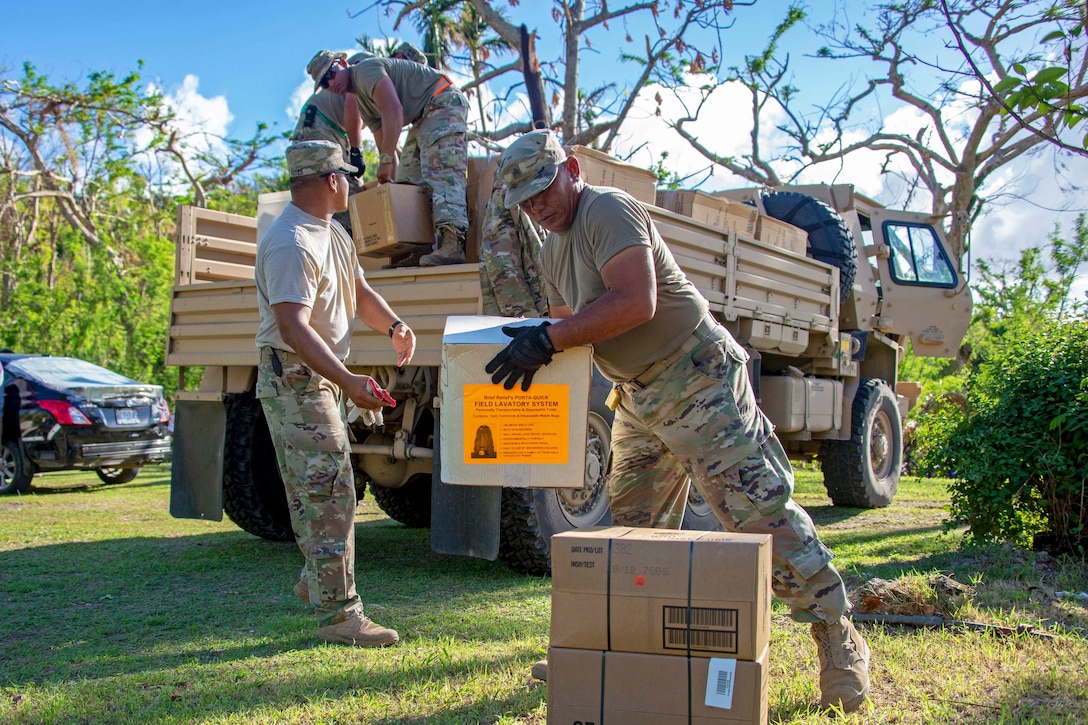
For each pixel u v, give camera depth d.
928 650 3.41
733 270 5.80
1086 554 5.32
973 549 5.52
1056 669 3.12
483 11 16.03
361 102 5.64
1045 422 5.43
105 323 18.30
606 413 5.27
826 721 2.66
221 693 3.01
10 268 21.28
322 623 3.68
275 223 3.50
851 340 7.95
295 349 3.40
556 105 16.52
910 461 11.58
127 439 10.38
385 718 2.77
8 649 3.65
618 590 2.29
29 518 7.61
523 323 2.84
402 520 7.16
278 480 6.23
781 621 3.91
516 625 3.94
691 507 5.86
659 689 2.25
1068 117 2.84
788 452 8.59
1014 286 18.95
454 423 2.70
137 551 5.91
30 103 23.27
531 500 4.85
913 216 9.23
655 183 5.34
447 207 5.12
